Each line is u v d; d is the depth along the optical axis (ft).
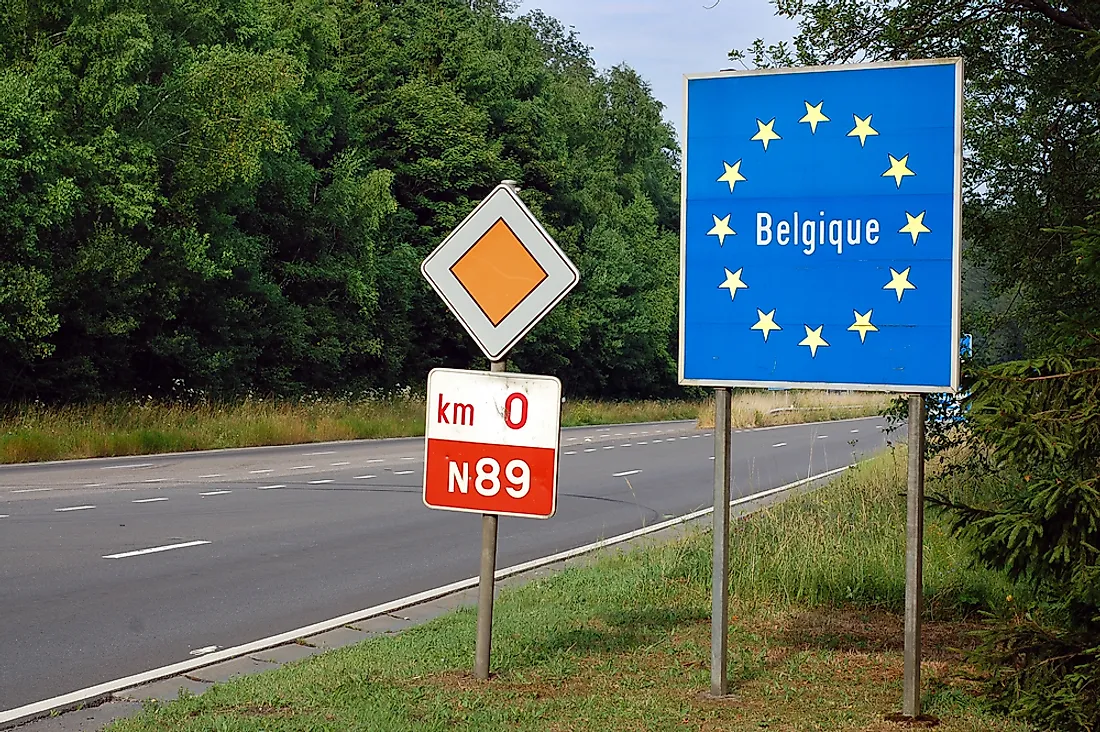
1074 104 36.19
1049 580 20.36
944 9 36.76
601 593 31.89
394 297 156.66
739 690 21.66
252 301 130.31
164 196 108.37
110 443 83.05
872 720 19.75
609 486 66.44
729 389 21.54
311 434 104.78
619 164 249.34
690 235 21.71
